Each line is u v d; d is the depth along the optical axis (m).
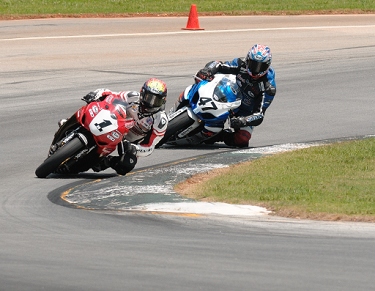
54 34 79.38
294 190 30.27
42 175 33.41
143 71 63.56
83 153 33.03
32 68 63.38
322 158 37.28
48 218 26.31
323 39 82.50
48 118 47.50
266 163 36.22
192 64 67.12
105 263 20.56
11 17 89.62
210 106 40.75
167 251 21.89
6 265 20.30
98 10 96.88
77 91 55.72
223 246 22.56
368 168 35.03
